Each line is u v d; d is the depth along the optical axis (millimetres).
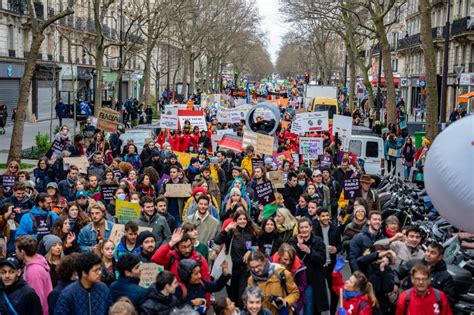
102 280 8641
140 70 89000
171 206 14016
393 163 29578
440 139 8188
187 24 79625
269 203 14039
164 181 15117
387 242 9516
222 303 7672
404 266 8883
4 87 49500
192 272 8273
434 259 8547
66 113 58750
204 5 82188
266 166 18250
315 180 15078
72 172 15195
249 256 8617
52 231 10008
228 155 18875
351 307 7992
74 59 62688
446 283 8562
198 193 12609
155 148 20203
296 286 8672
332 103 48156
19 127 26328
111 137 24172
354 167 19500
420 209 15523
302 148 20984
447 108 60656
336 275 9648
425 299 7953
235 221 10078
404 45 75312
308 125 24109
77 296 7402
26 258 8391
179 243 8789
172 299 7629
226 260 9336
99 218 10609
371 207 14188
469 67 54781
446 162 8016
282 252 9039
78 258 7402
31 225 11102
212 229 11484
